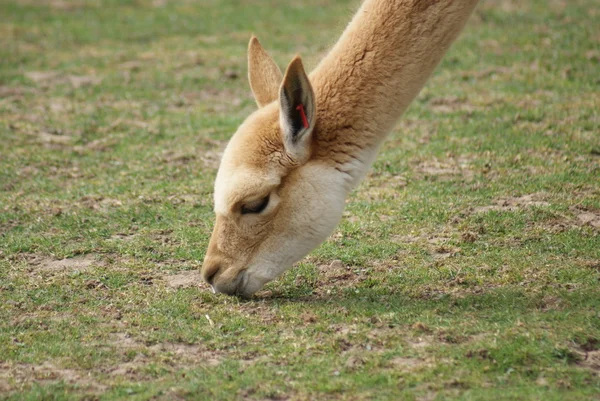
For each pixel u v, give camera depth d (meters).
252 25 52.22
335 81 18.47
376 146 18.77
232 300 19.67
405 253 22.64
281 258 18.84
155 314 19.41
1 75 43.22
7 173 30.09
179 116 36.56
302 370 16.59
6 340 18.19
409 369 16.45
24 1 62.03
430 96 36.81
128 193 27.88
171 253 23.25
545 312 18.66
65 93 40.16
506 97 36.06
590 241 22.69
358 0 20.30
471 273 21.08
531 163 28.92
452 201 26.11
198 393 15.88
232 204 18.23
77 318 19.30
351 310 19.11
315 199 18.28
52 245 23.86
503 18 48.19
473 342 17.30
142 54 46.97
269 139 18.00
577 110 33.84
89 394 15.94
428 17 18.47
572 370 16.28
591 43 42.25
